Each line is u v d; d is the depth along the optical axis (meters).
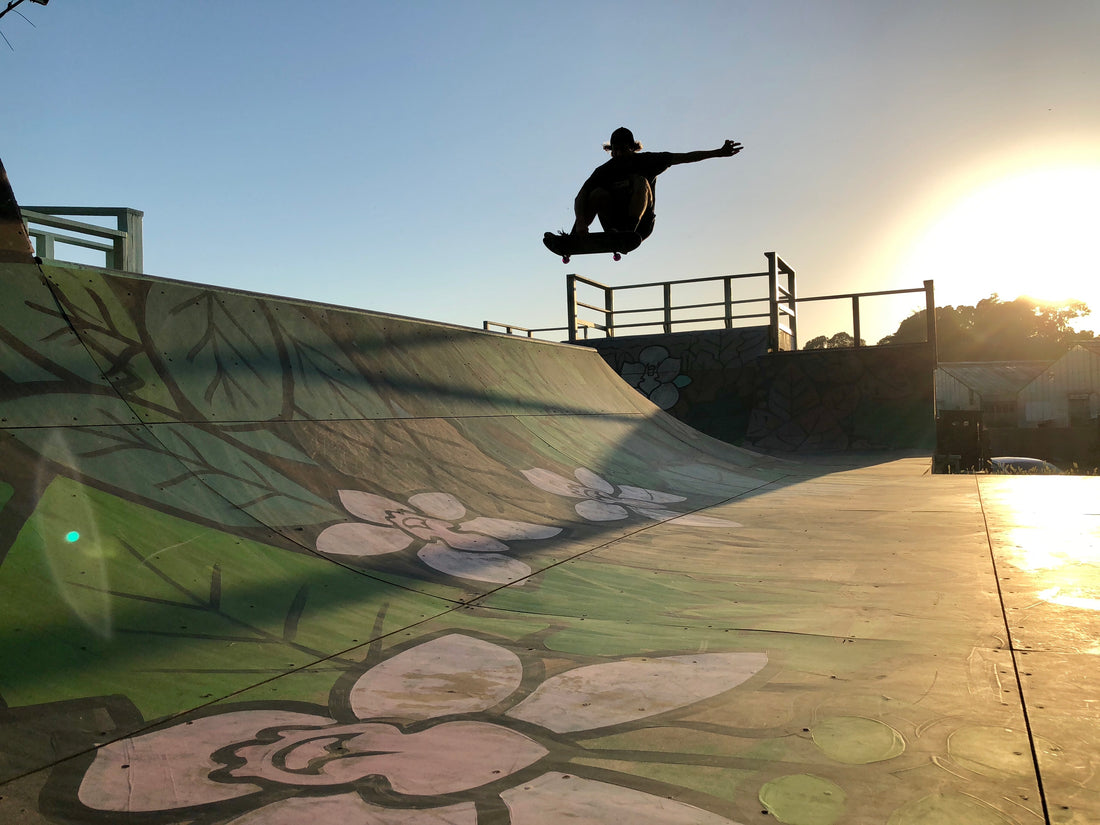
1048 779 1.88
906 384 14.09
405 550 4.02
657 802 1.82
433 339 7.19
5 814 1.72
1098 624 3.15
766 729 2.23
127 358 4.07
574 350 10.26
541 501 5.65
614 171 5.86
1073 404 38.44
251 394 4.63
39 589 2.58
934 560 4.45
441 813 1.78
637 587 3.95
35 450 3.20
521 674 2.72
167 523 3.29
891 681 2.58
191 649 2.62
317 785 1.90
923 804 1.78
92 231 6.11
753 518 6.10
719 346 15.74
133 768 1.95
